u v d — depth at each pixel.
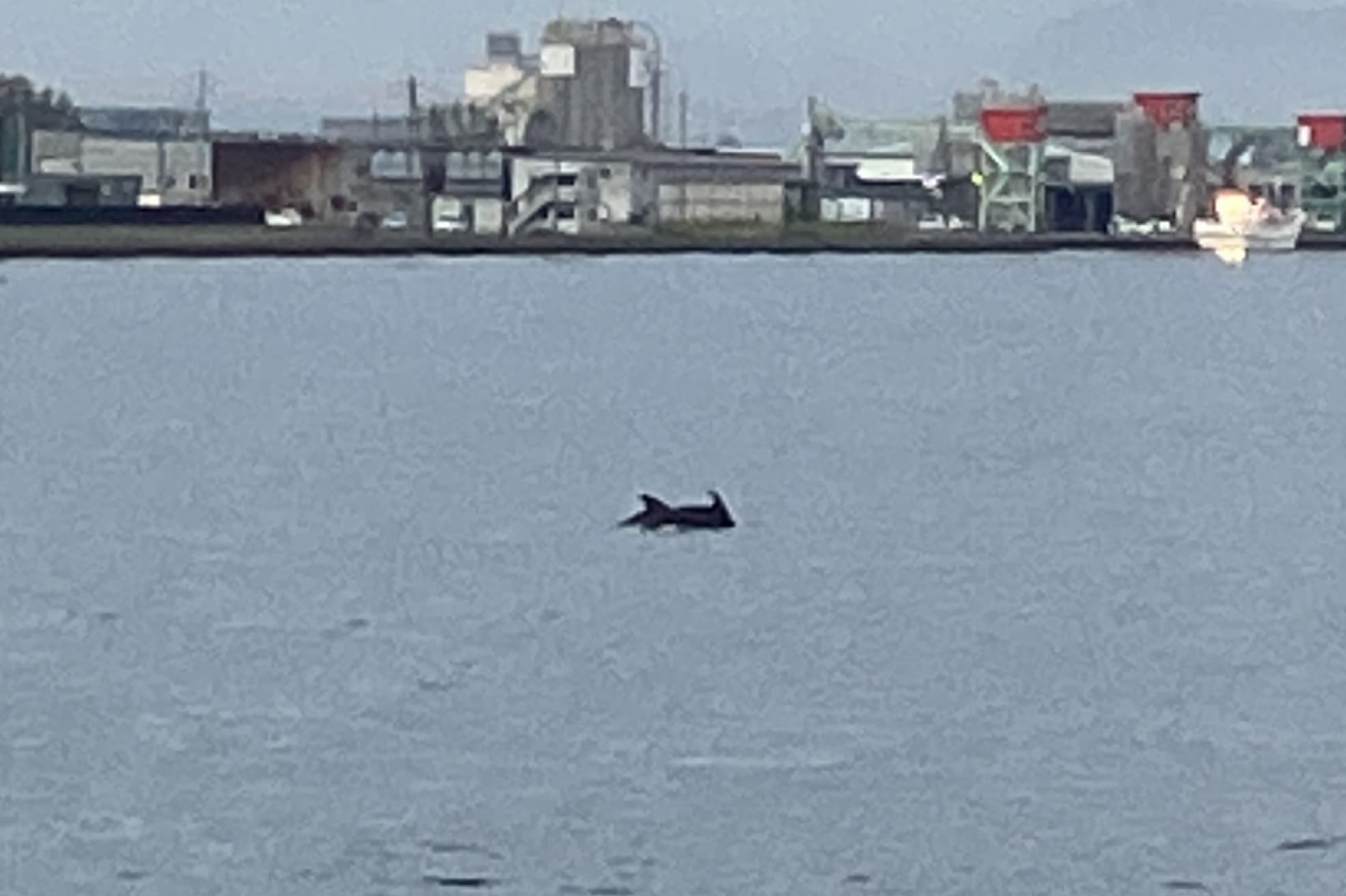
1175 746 60.06
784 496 106.44
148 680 66.88
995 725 62.28
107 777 56.84
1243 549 91.81
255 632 73.62
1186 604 79.31
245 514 100.50
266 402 152.62
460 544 91.75
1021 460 122.88
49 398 153.12
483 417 144.00
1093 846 52.78
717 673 68.31
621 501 104.50
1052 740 60.81
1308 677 67.75
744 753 59.31
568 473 115.88
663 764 58.34
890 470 117.12
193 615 76.62
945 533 95.31
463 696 65.12
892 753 59.50
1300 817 54.53
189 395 156.00
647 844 52.50
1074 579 84.31
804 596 80.56
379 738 60.50
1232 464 121.38
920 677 67.81
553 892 49.84
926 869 51.31
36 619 75.69
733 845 52.47
